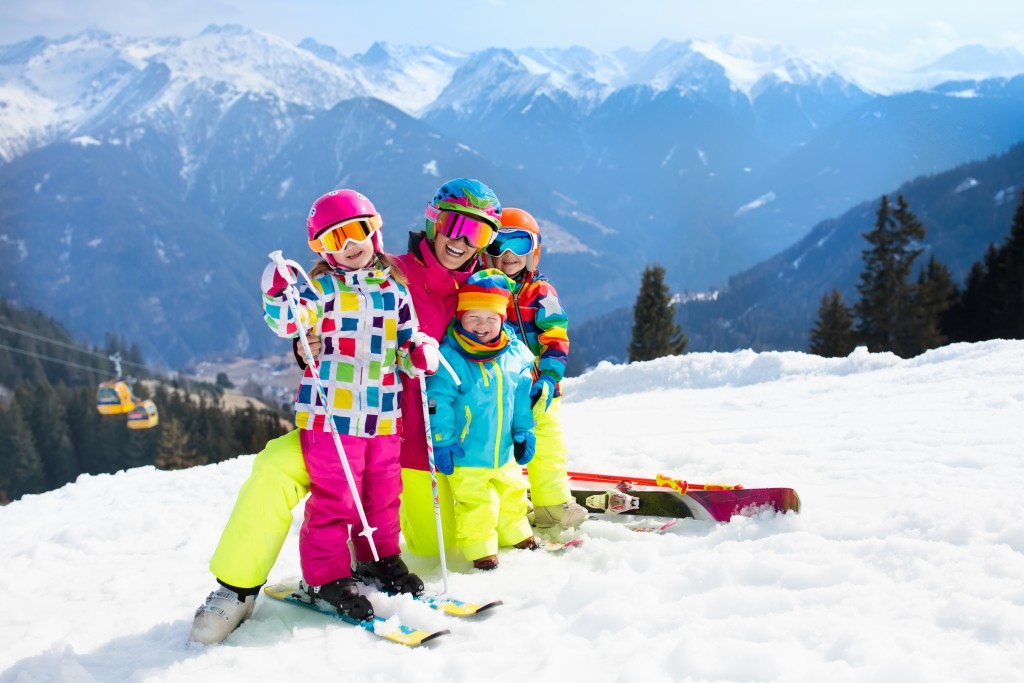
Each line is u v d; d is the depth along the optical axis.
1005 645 2.10
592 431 6.56
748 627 2.38
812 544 3.01
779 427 5.79
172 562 3.89
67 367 112.69
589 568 3.23
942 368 7.67
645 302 46.78
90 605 3.30
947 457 4.27
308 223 3.05
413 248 3.58
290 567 3.53
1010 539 2.81
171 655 2.66
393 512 3.18
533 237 3.79
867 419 5.74
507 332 3.60
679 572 2.95
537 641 2.49
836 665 2.08
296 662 2.53
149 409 39.47
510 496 3.57
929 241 165.75
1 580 3.65
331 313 3.02
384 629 2.74
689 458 4.88
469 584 3.18
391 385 3.12
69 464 69.06
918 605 2.38
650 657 2.26
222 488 5.64
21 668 2.56
